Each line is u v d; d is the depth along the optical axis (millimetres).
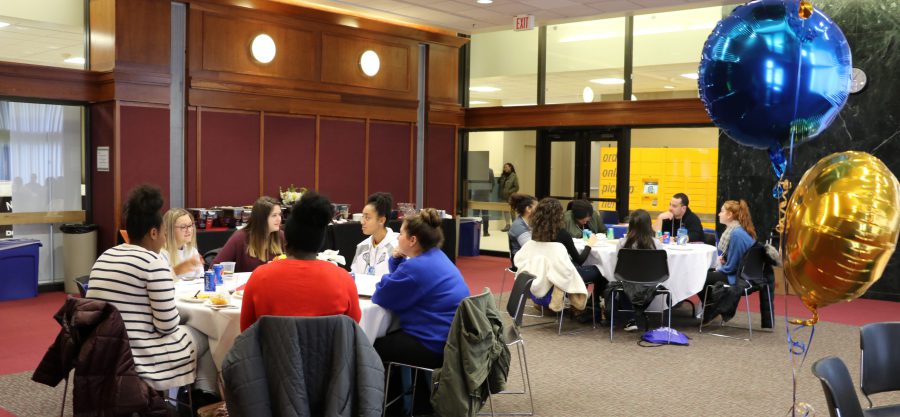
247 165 9344
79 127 8688
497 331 3816
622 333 6867
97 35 8414
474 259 12406
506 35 12508
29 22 8148
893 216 2637
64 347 3371
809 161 9570
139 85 8289
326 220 3291
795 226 2814
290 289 3191
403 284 3916
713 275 7250
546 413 4535
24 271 8070
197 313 3852
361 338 2906
